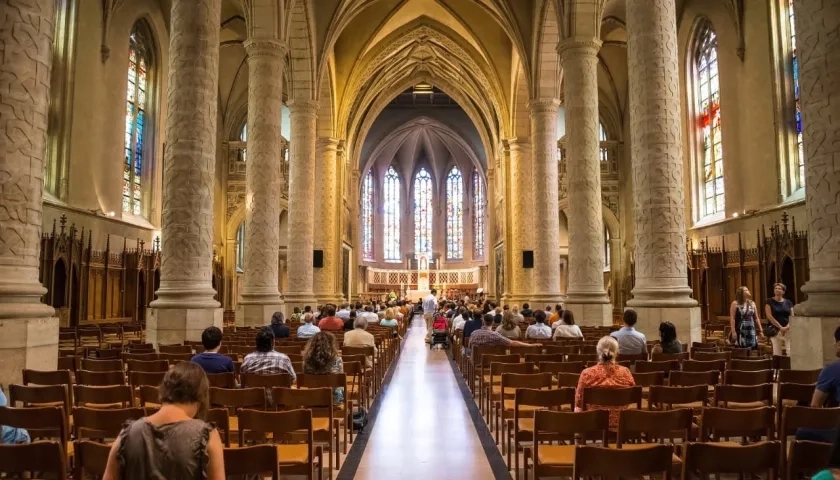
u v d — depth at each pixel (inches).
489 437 326.0
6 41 276.2
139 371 292.2
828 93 281.7
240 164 1407.5
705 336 777.6
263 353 272.7
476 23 1272.1
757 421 185.6
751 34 871.7
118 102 919.7
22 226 279.6
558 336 464.1
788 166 798.5
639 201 448.5
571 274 676.7
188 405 117.3
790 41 801.6
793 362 294.5
